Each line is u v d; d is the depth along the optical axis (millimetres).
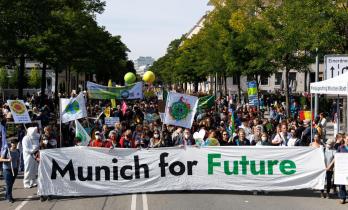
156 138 17359
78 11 37438
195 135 17984
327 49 22703
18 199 13547
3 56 29812
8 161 13055
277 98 45938
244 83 71625
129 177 13875
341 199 13289
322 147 13977
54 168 13508
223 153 13938
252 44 34188
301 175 13906
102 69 58469
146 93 54062
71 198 13578
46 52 31688
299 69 33781
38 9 26906
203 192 14289
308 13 22516
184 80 82062
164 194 13953
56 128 18719
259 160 13938
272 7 33219
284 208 12352
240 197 13672
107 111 25562
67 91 46719
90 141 16609
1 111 23031
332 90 15680
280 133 17281
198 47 62438
